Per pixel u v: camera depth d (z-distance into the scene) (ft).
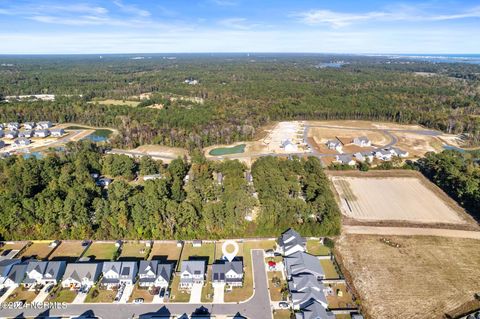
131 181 356.79
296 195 308.81
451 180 336.90
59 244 245.86
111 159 368.89
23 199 261.24
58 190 285.23
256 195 306.14
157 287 203.10
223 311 186.09
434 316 185.37
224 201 269.03
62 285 204.54
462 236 260.01
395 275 216.95
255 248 242.58
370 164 411.75
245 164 398.42
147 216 251.60
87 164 361.10
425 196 330.34
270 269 219.61
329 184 342.44
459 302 194.80
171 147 472.85
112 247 242.58
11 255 231.50
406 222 280.92
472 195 299.99
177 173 351.46
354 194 334.65
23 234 249.96
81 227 249.14
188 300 193.88
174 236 251.60
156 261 213.66
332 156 442.09
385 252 240.12
